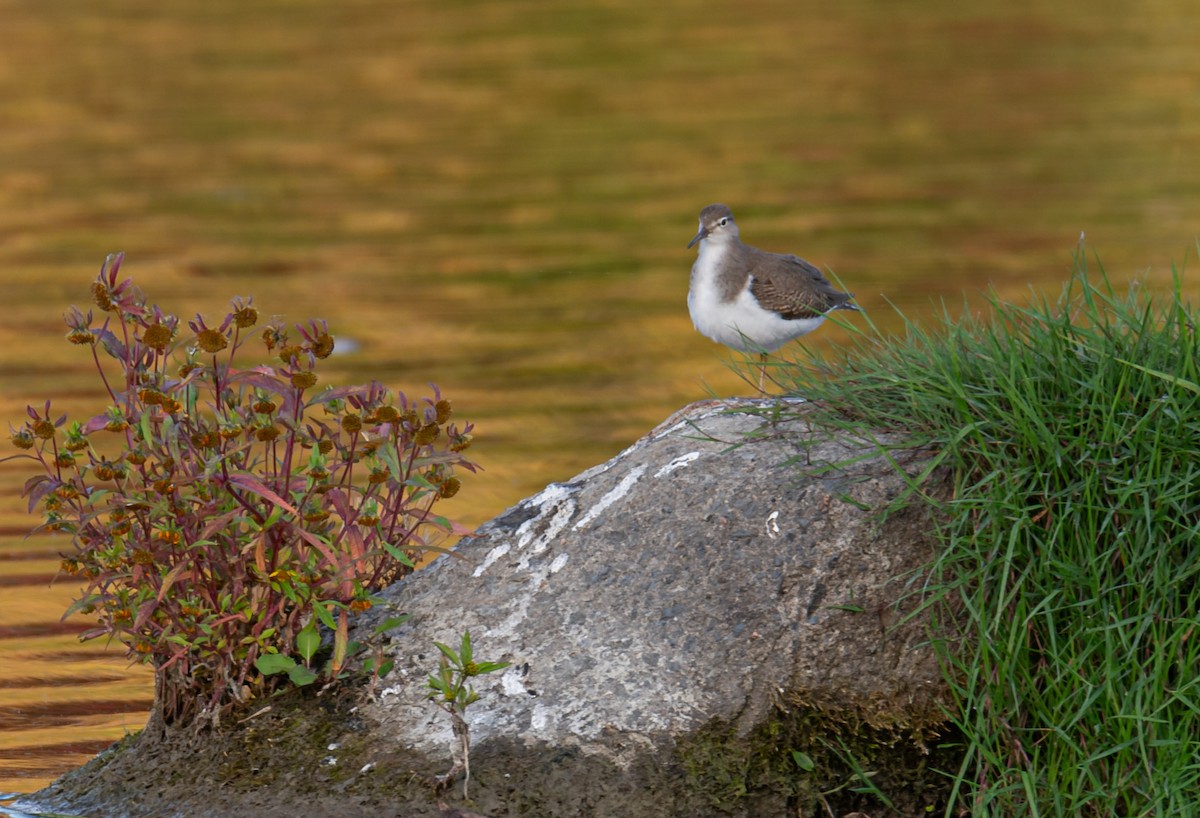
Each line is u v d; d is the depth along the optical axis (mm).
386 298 25719
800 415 10938
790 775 9430
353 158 36312
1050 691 9336
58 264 27703
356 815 9344
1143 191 31500
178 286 26219
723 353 22875
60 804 10078
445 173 34781
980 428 10031
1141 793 9000
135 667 12945
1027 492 9586
